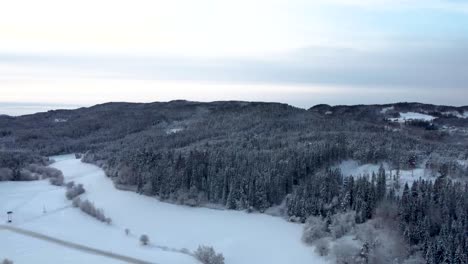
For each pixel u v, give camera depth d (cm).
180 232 16325
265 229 15988
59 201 19988
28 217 17838
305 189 16700
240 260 14200
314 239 14575
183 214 17775
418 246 13162
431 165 17750
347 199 15562
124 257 14175
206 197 18525
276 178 17588
